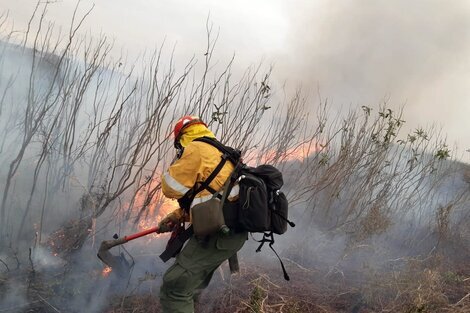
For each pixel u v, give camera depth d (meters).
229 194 2.62
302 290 3.62
